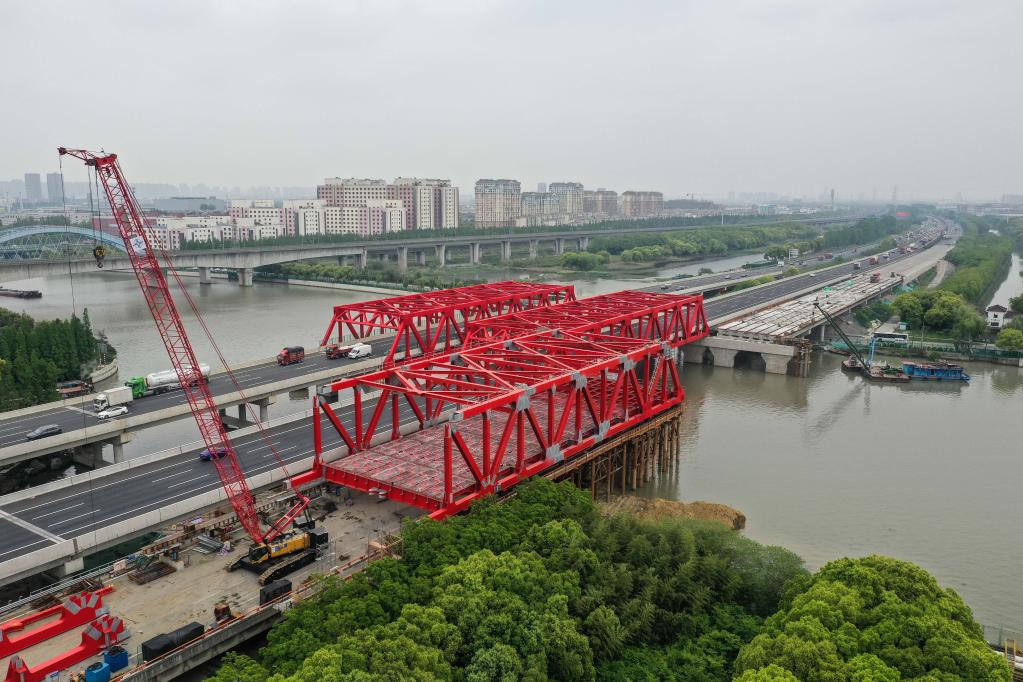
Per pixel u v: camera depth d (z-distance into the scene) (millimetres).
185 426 160000
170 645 75875
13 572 87438
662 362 146500
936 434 164000
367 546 98438
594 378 162125
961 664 61406
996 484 135250
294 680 58594
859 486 134250
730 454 151125
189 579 90938
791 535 115562
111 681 72125
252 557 92125
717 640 76312
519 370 136500
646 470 140375
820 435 162875
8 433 135125
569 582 78938
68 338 188500
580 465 124312
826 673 60938
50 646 77812
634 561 88000
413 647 64125
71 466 142875
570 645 70438
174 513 102500
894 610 67875
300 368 183750
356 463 114188
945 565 106938
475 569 77375
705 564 86000
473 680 63969
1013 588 101062
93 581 88125
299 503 109125
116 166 106438
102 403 150375
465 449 101250
